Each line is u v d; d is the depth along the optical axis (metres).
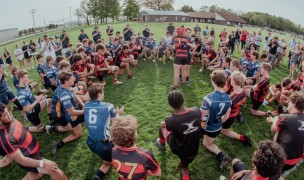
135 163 2.62
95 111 3.90
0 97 6.02
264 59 9.12
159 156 4.81
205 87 8.80
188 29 8.14
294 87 6.37
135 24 48.81
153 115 6.60
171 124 3.59
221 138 5.36
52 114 5.41
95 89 3.98
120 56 9.91
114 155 2.71
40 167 3.42
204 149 4.98
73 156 4.89
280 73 12.16
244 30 17.83
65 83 4.75
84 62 8.02
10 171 4.51
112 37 11.84
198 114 3.63
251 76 8.06
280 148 2.14
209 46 11.12
